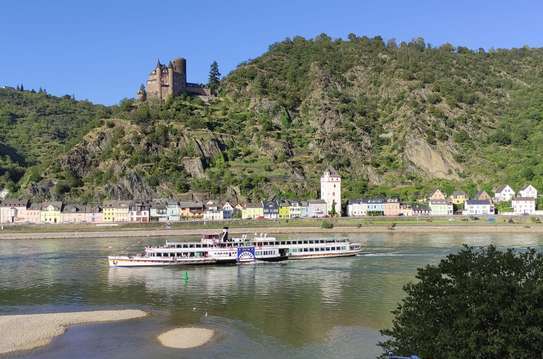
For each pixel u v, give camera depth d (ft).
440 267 150.10
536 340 123.24
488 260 146.51
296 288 318.24
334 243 456.86
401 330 145.48
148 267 411.54
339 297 291.17
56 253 496.64
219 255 425.69
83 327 239.71
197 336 224.53
